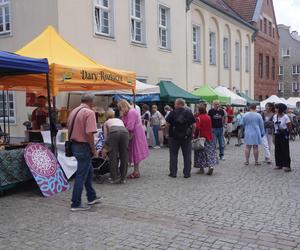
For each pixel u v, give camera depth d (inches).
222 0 1336.1
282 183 331.6
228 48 1109.1
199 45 933.2
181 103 356.5
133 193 293.9
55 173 306.5
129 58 655.1
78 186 247.3
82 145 246.2
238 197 281.4
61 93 524.7
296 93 2458.2
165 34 787.4
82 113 244.8
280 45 2498.8
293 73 2464.3
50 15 521.3
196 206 257.1
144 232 206.4
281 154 394.0
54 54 353.1
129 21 653.3
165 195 287.3
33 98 450.3
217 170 399.5
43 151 309.7
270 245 187.8
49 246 188.5
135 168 354.9
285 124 390.9
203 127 367.9
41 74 331.6
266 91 1450.5
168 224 219.8
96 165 334.0
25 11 548.4
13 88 433.4
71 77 330.6
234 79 1146.7
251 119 427.8
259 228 212.8
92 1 569.3
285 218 230.8
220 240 194.4
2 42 580.4
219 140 482.9
